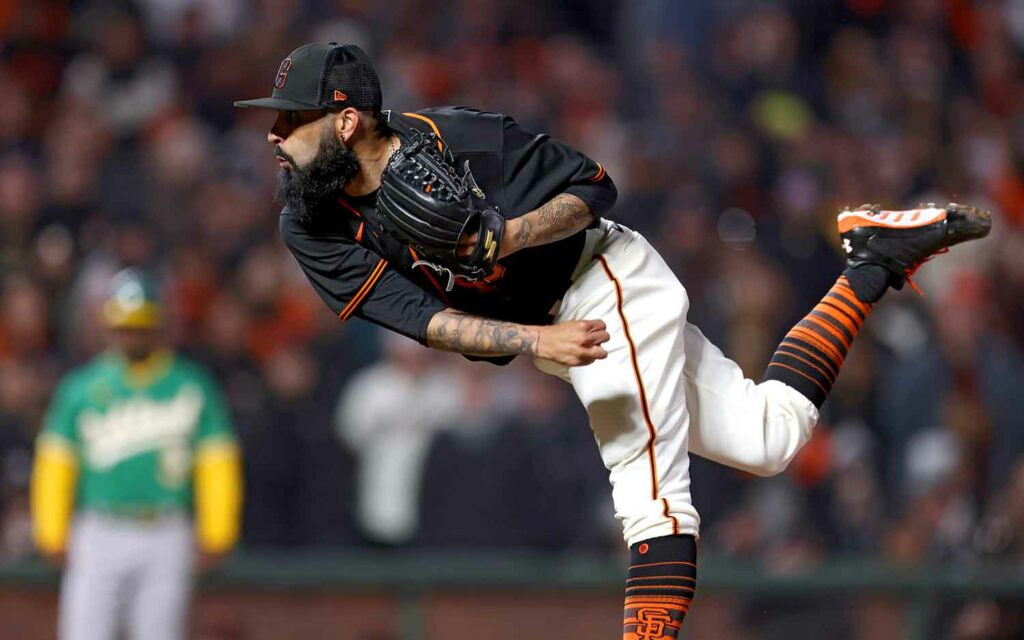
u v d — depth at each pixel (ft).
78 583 87.45
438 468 102.94
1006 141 152.56
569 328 43.78
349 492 103.60
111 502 87.04
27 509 98.84
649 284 47.50
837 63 149.89
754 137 136.46
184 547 88.74
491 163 45.34
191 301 110.01
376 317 46.68
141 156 123.13
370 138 45.42
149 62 131.64
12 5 131.64
